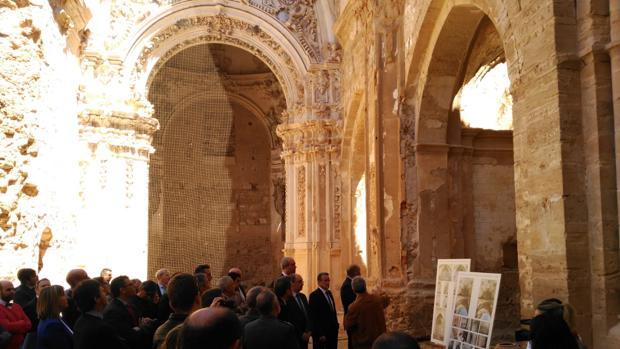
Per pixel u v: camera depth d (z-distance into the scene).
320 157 21.03
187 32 21.72
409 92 13.40
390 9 14.06
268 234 28.38
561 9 7.36
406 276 12.96
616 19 6.96
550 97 7.38
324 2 21.33
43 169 11.40
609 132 7.03
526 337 5.09
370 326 9.34
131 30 20.64
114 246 19.61
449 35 12.04
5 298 7.48
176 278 5.43
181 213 23.61
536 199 7.71
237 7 21.50
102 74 20.08
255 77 27.78
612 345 6.71
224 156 24.89
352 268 11.55
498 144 13.86
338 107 21.09
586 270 7.10
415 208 13.15
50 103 12.52
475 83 14.02
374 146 14.30
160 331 5.23
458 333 7.25
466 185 13.55
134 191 20.25
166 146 24.05
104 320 6.00
